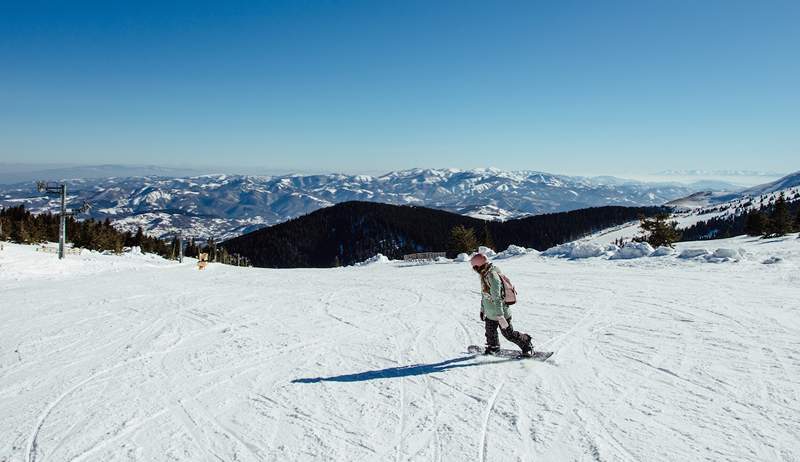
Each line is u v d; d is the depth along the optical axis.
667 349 6.48
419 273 18.89
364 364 6.64
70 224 62.19
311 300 12.92
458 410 4.84
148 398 5.58
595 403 4.81
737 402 4.61
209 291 15.76
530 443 4.04
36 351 8.10
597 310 9.34
